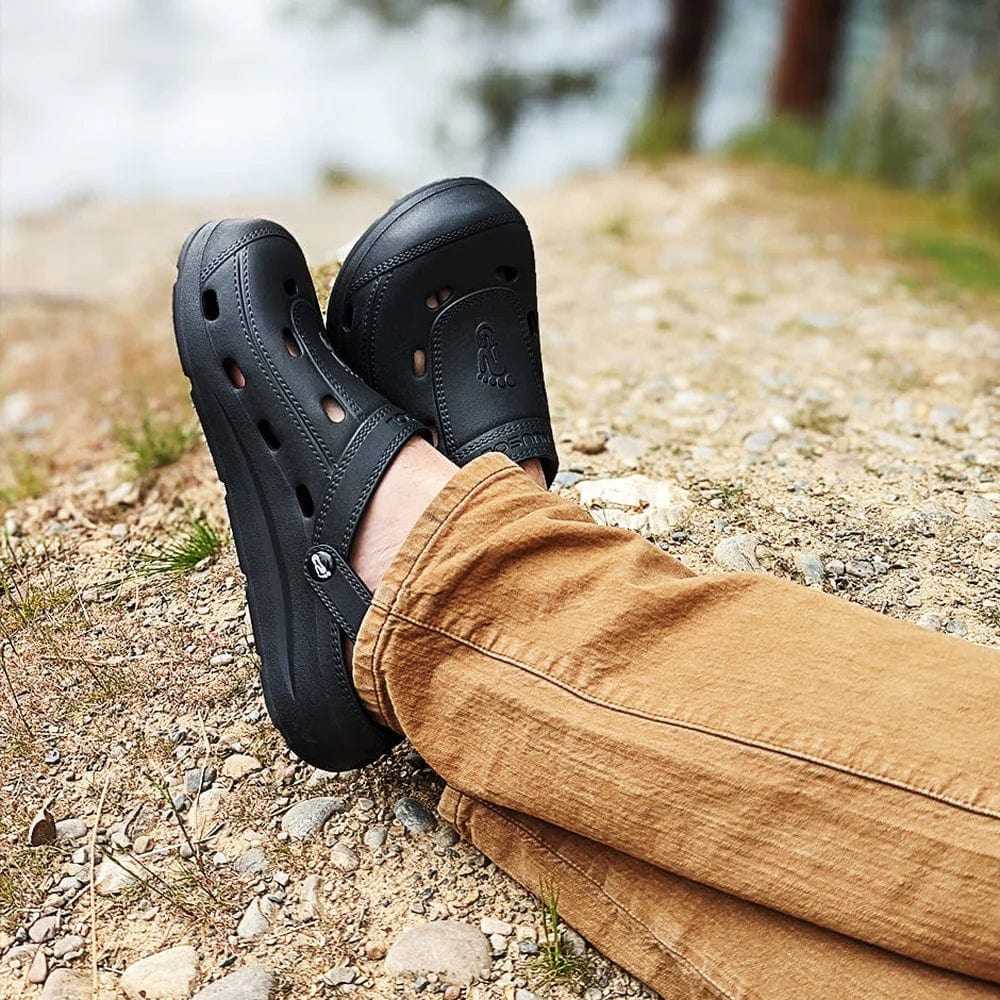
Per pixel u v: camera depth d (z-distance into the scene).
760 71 3.64
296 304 0.59
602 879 0.48
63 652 0.67
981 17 2.65
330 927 0.50
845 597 0.71
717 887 0.43
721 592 0.47
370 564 0.51
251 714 0.62
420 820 0.55
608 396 1.00
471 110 3.33
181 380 1.16
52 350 1.53
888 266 1.45
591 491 0.81
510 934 0.50
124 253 2.21
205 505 0.83
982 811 0.39
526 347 0.66
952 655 0.44
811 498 0.81
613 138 3.27
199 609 0.70
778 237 1.60
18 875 0.53
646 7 3.37
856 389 1.01
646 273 1.40
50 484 0.94
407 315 0.64
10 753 0.60
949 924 0.39
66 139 3.99
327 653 0.51
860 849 0.41
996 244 1.64
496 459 0.50
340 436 0.53
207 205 2.62
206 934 0.50
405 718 0.48
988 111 2.42
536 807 0.46
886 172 2.31
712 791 0.42
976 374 1.05
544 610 0.47
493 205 0.67
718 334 1.16
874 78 2.71
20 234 2.40
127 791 0.57
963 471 0.86
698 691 0.44
